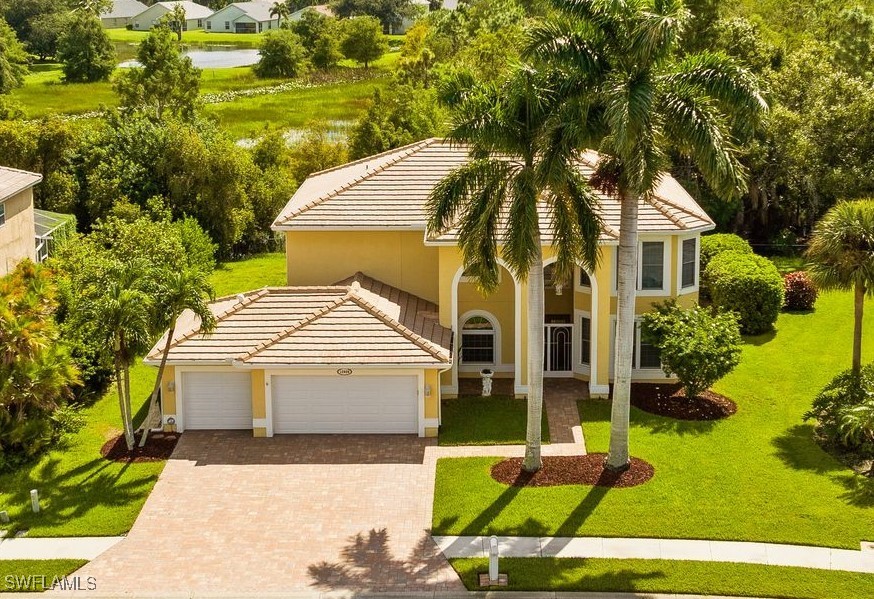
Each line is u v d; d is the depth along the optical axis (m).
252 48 142.62
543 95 23.88
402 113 57.34
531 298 25.95
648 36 22.19
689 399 31.80
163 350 29.67
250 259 51.56
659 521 24.22
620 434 26.70
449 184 25.14
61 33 121.00
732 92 23.64
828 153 48.22
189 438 29.77
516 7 83.50
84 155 53.31
